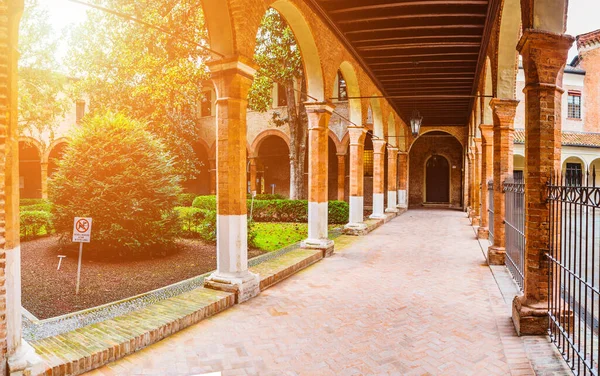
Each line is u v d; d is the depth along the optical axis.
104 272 8.06
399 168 22.12
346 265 8.36
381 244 10.99
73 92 17.36
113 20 14.77
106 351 3.88
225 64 5.85
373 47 9.95
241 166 6.03
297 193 18.22
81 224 6.64
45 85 16.72
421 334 4.66
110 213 8.89
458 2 7.27
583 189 3.28
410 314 5.34
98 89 16.80
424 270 7.89
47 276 7.71
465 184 22.33
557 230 4.35
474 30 8.88
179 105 16.73
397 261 8.76
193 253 9.90
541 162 4.46
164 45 14.65
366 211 21.22
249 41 6.04
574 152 23.02
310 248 9.23
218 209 6.07
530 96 4.50
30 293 6.64
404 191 22.19
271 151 25.59
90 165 9.16
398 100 16.55
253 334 4.66
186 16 14.12
